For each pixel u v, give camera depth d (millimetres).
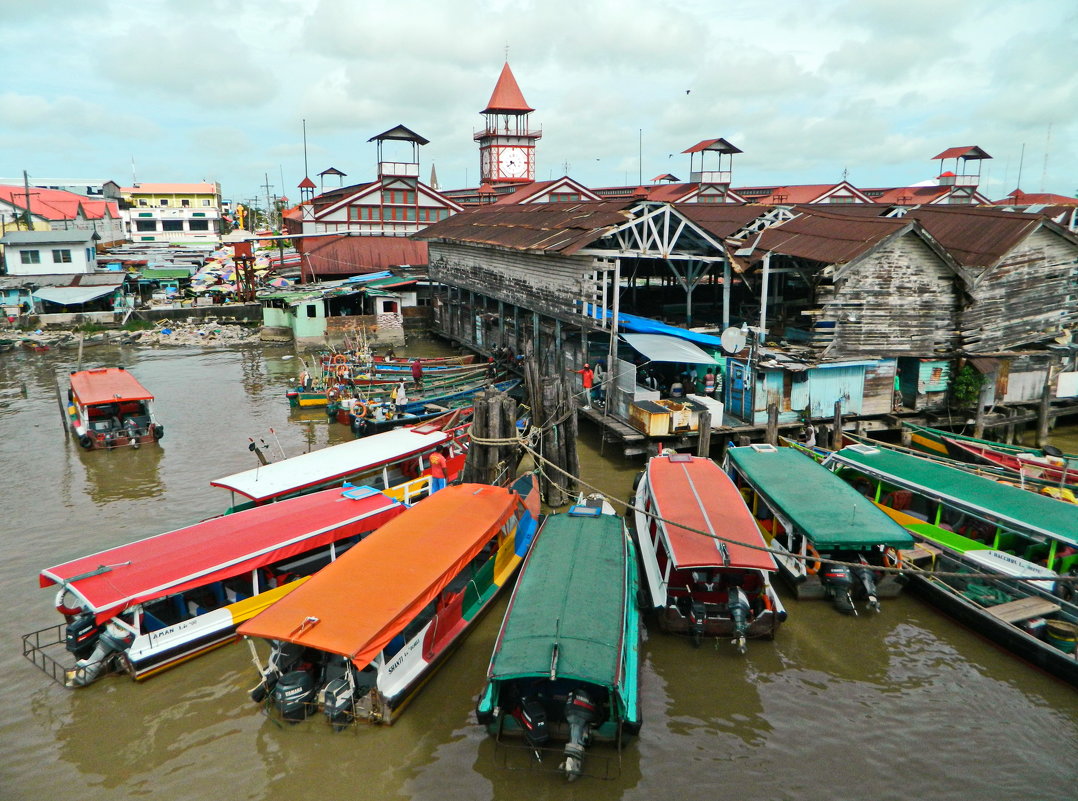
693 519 16094
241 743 12281
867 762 11727
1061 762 11688
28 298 58719
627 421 25219
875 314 24766
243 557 14734
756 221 31844
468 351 45750
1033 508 16266
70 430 29547
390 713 12461
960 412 26062
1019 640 13969
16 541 19672
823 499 17094
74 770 11703
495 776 11508
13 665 14289
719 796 11062
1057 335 27047
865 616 15875
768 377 24188
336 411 31078
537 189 60531
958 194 63219
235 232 96000
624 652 12406
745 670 14086
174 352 48812
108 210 97250
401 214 62875
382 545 14719
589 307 27188
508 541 17438
